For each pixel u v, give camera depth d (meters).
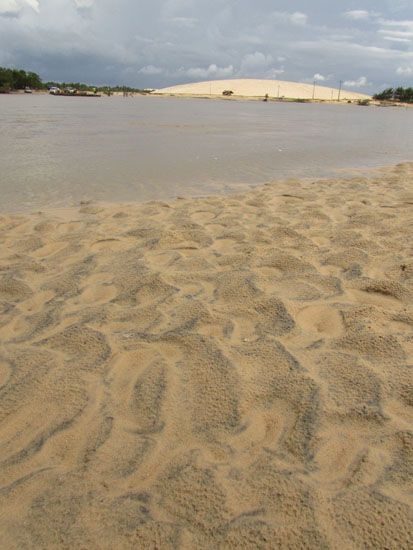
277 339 2.51
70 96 67.50
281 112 35.44
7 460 1.80
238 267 3.62
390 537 1.43
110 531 1.48
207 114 28.11
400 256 3.80
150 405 2.07
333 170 9.31
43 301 3.10
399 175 8.52
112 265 3.70
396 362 2.30
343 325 2.69
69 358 2.40
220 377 2.21
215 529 1.48
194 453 1.79
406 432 1.85
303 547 1.41
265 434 1.90
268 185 7.40
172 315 2.81
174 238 4.34
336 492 1.60
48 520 1.53
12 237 4.51
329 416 1.96
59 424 1.98
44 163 8.88
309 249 4.02
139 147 11.59
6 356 2.43
